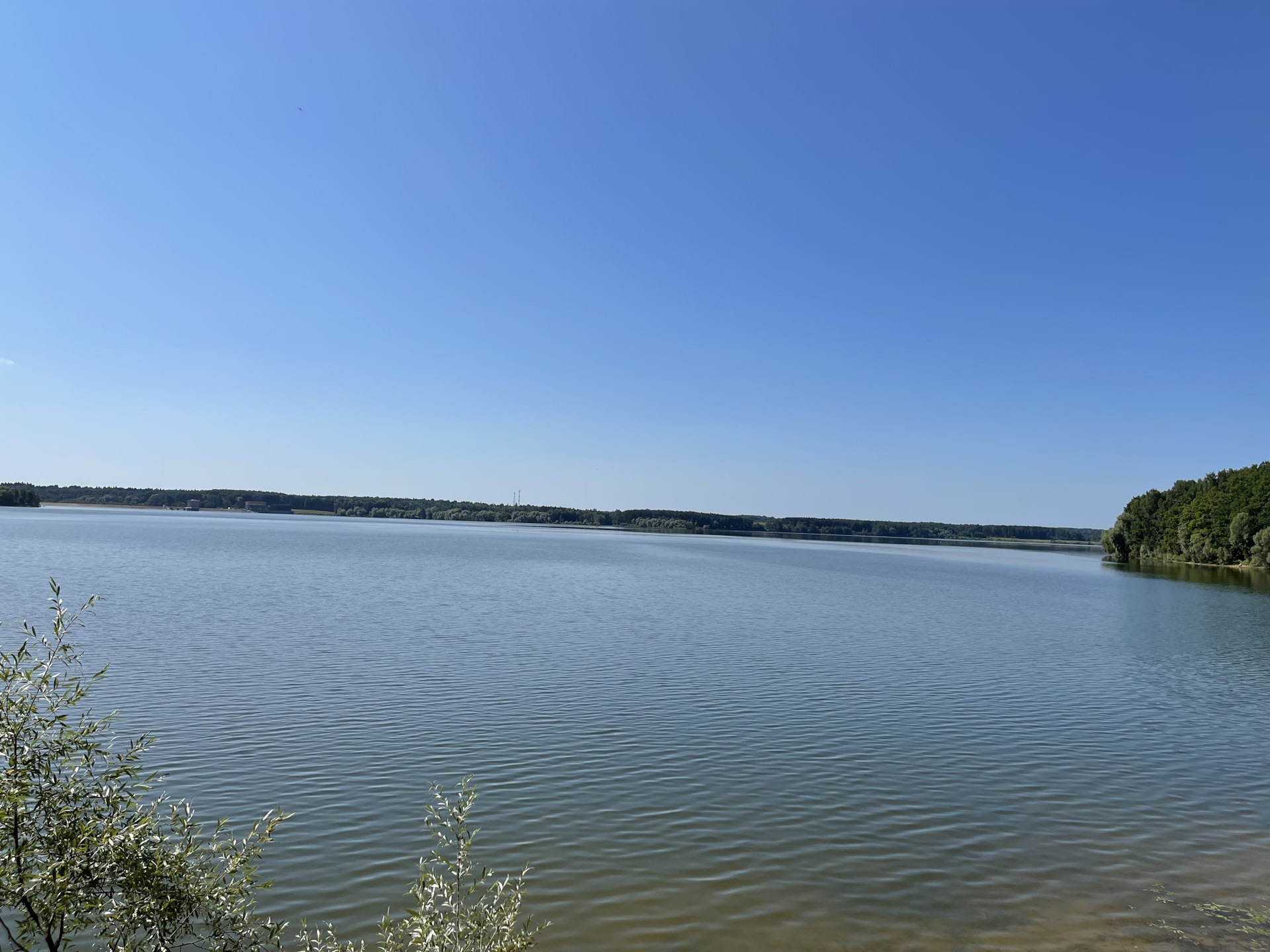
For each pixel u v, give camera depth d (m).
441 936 8.91
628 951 11.36
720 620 46.94
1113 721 24.95
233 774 18.05
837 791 18.05
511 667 30.41
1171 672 34.03
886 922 12.30
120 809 8.34
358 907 12.39
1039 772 19.73
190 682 26.17
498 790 17.58
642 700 25.83
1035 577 100.44
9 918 10.87
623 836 15.35
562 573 82.00
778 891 13.27
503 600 54.25
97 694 24.30
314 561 83.44
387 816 15.94
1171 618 54.78
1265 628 49.56
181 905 8.30
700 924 12.16
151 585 54.12
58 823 7.82
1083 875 14.02
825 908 12.69
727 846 14.99
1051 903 12.95
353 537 156.88
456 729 21.95
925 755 20.94
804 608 55.66
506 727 22.36
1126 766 20.36
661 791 17.81
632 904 12.73
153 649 31.39
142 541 106.75
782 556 144.62
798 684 29.14
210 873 8.79
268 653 31.44
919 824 16.25
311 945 11.03
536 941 11.56
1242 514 117.12
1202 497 128.75
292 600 49.16
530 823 15.84
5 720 7.66
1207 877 13.96
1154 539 143.38
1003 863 14.44
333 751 19.84
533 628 41.03
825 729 23.19
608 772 18.97
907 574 101.06
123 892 8.08
